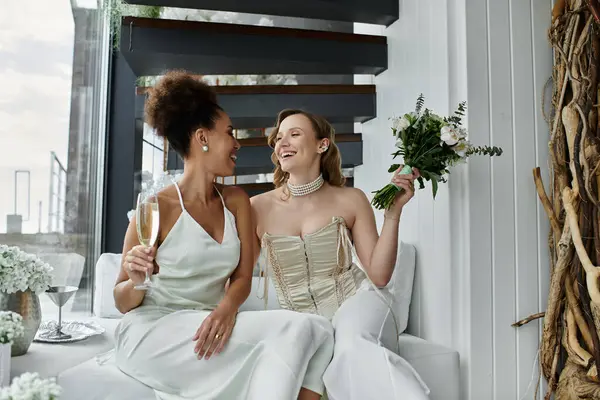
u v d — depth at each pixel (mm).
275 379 1571
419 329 2689
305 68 3186
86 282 3574
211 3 2891
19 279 1857
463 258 2434
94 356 1958
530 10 2566
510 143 2506
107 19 3684
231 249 1897
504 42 2518
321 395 1761
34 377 979
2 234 2781
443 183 2496
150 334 1764
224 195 2064
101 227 3918
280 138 2328
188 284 1891
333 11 2998
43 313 3197
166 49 2883
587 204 2322
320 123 2363
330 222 2266
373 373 1725
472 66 2459
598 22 2270
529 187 2527
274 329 1689
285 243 2232
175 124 1935
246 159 3537
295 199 2338
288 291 2256
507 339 2451
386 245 2203
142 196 1755
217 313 1737
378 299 2105
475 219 2430
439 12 2609
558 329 2430
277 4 2936
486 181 2457
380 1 3016
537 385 2432
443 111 2568
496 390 2422
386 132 3158
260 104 3252
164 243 1873
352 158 3514
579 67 2375
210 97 1988
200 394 1696
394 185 2191
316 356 1769
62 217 3305
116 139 3982
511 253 2480
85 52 3555
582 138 2332
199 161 1958
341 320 1938
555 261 2484
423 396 1661
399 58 3027
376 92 3330
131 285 1832
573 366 2328
